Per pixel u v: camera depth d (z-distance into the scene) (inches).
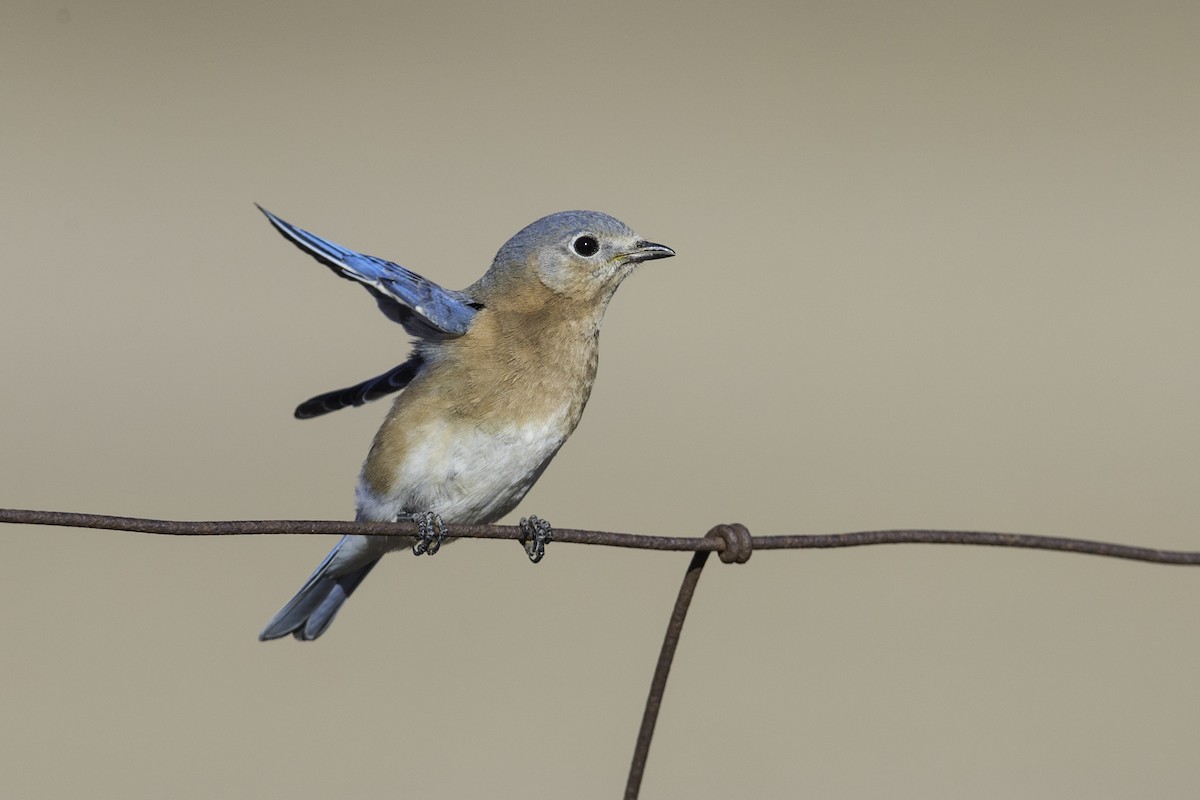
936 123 1381.6
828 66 1523.1
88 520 319.3
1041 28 1640.0
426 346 447.8
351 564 462.6
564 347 460.4
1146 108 1432.1
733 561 353.4
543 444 451.8
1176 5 1702.8
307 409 495.8
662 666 353.7
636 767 348.2
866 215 1212.5
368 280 421.1
